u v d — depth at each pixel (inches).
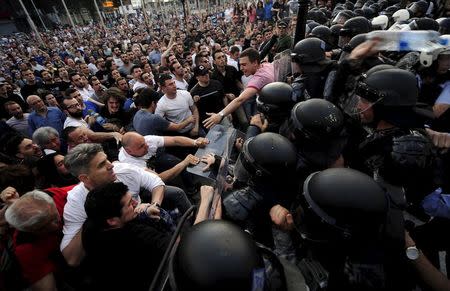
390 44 60.7
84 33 1368.1
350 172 36.6
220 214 47.9
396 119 45.5
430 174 47.6
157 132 144.5
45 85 289.6
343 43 115.9
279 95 69.9
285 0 365.1
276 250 45.0
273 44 192.9
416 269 38.6
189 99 158.1
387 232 36.3
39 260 70.6
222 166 69.3
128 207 67.7
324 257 36.9
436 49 56.5
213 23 1030.4
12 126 191.2
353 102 63.0
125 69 338.6
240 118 150.0
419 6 181.5
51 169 116.3
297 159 48.6
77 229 80.0
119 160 117.8
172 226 86.5
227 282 27.5
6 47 1203.2
